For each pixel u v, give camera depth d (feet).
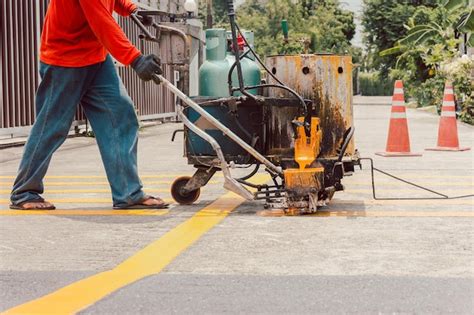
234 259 13.62
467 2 82.84
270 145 19.16
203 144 19.25
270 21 205.05
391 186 24.02
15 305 10.78
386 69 217.77
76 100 19.39
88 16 18.16
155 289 11.53
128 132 19.74
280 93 19.22
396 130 35.83
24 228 16.96
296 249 14.43
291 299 10.94
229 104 18.75
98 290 11.55
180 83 19.24
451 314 10.23
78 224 17.43
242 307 10.56
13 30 45.11
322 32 214.90
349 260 13.47
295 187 18.21
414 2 212.43
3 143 44.80
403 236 15.67
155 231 16.49
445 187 23.75
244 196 18.56
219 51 19.69
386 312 10.31
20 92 45.85
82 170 31.09
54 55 19.04
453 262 13.30
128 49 18.15
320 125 19.13
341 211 18.98
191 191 20.22
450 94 38.27
